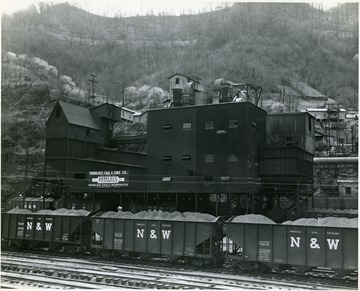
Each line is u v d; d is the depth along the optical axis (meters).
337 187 43.81
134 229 20.12
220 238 18.50
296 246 15.96
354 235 14.85
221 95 42.78
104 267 18.89
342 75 85.44
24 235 24.19
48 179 40.81
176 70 106.81
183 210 36.69
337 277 16.28
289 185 33.62
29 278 16.20
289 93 87.00
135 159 40.88
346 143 53.09
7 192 53.47
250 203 33.72
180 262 20.02
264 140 35.56
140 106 97.44
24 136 61.25
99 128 44.31
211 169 33.06
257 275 16.91
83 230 22.45
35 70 85.06
